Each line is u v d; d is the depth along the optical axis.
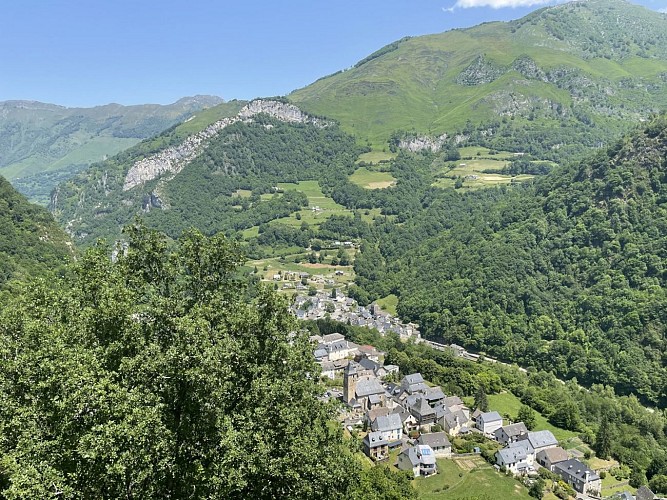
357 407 102.31
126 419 24.38
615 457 96.81
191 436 27.61
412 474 79.12
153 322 31.16
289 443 30.73
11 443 25.39
